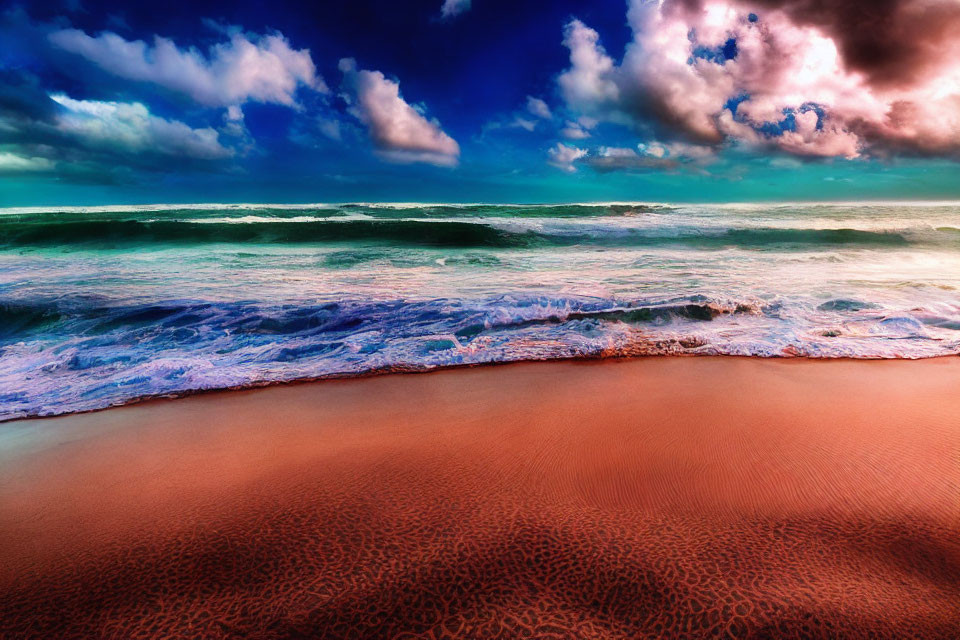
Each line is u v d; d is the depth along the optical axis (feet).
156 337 25.21
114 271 40.32
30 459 13.74
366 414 16.63
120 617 8.00
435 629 7.65
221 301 30.71
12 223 58.75
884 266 43.29
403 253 50.47
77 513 10.98
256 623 7.82
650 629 7.59
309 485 11.95
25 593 8.53
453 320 27.63
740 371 20.68
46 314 28.12
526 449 13.76
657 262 44.98
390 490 11.66
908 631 7.47
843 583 8.44
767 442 13.99
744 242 57.31
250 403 17.84
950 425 15.07
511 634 7.54
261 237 61.16
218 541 9.84
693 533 9.89
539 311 29.04
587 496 11.32
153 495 11.67
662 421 15.56
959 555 9.18
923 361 21.80
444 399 17.88
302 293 32.94
